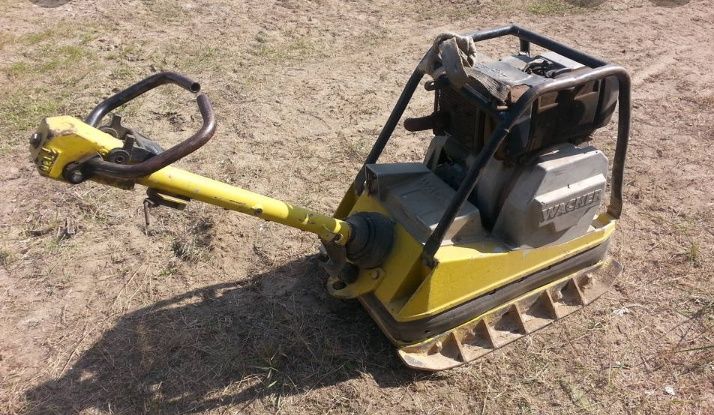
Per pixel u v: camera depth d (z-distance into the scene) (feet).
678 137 16.65
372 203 9.92
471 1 26.08
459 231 9.13
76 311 10.90
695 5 26.37
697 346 10.33
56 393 9.40
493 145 7.98
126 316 10.77
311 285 11.43
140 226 12.94
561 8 25.55
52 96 17.95
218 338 10.32
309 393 9.45
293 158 15.44
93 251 12.28
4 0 24.75
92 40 21.61
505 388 9.61
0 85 18.44
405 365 9.72
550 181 8.99
